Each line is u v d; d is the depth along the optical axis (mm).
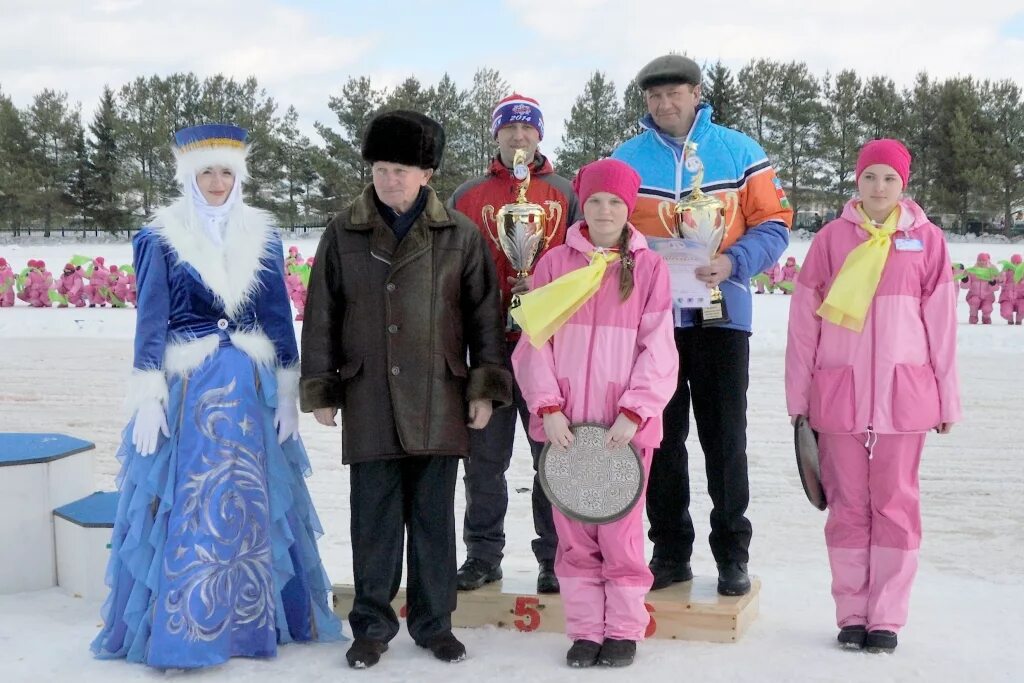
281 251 4238
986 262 18312
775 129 66562
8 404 10273
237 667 3814
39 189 67312
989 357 13828
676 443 4391
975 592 4836
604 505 3855
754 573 5250
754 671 3705
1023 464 7789
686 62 4379
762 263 4281
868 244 4008
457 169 63094
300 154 65438
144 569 3873
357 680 3662
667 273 3992
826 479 4121
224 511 3895
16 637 4129
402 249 3971
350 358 3965
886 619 3941
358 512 3969
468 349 4281
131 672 3750
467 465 4543
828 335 4102
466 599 4352
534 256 4457
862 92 67188
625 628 3836
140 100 74188
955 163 62438
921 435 4004
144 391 3898
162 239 4039
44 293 22562
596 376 3926
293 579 4121
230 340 4055
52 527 4836
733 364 4258
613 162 3971
